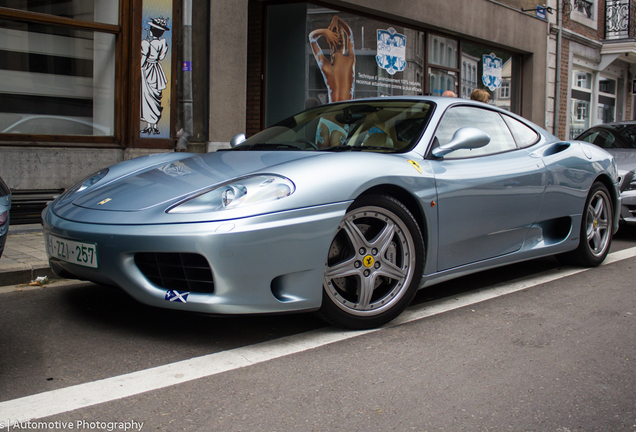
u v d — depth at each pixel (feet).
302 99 27.84
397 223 9.20
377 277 9.18
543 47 43.91
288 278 8.09
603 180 14.46
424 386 6.95
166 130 21.72
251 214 7.71
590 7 50.96
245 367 7.45
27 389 6.62
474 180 10.46
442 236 9.93
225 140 23.30
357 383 7.00
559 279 12.85
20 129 19.27
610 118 57.98
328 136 11.02
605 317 9.95
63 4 19.75
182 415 6.07
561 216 12.79
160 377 7.06
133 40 20.58
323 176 8.46
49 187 18.69
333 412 6.23
